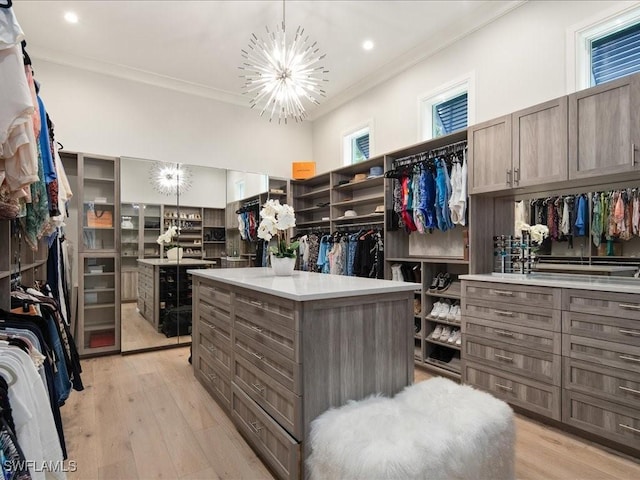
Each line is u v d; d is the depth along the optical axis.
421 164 3.55
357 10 3.31
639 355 1.93
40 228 1.95
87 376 3.28
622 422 1.99
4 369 1.10
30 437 1.12
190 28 3.56
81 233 3.92
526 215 2.99
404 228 3.88
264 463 1.94
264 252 5.19
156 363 3.67
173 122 4.76
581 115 2.37
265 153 5.50
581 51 2.73
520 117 2.71
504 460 1.47
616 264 2.45
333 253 4.61
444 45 3.74
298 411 1.62
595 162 2.29
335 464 1.30
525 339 2.46
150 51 3.99
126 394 2.85
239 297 2.25
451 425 1.39
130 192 4.24
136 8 3.25
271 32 3.63
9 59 1.21
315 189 5.82
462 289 2.91
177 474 1.84
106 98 4.32
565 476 1.81
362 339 1.81
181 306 4.45
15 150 1.30
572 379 2.21
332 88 4.97
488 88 3.35
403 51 4.02
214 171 4.91
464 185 3.14
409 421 1.42
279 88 3.13
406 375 1.96
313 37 3.72
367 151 5.06
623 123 2.18
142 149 4.53
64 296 3.49
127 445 2.11
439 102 3.98
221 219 4.91
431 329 3.56
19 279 2.31
